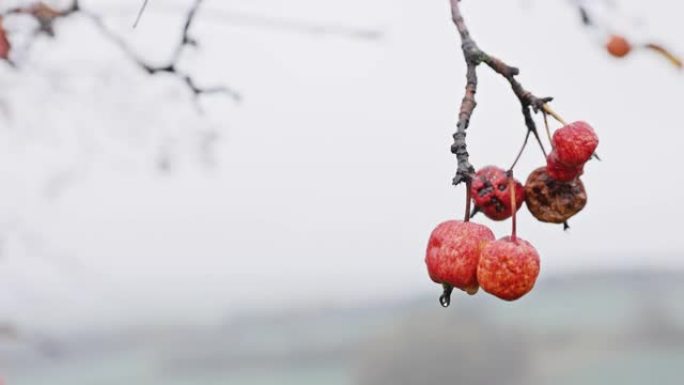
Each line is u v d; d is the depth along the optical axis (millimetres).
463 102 790
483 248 800
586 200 833
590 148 815
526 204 836
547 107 811
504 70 802
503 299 797
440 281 811
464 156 784
